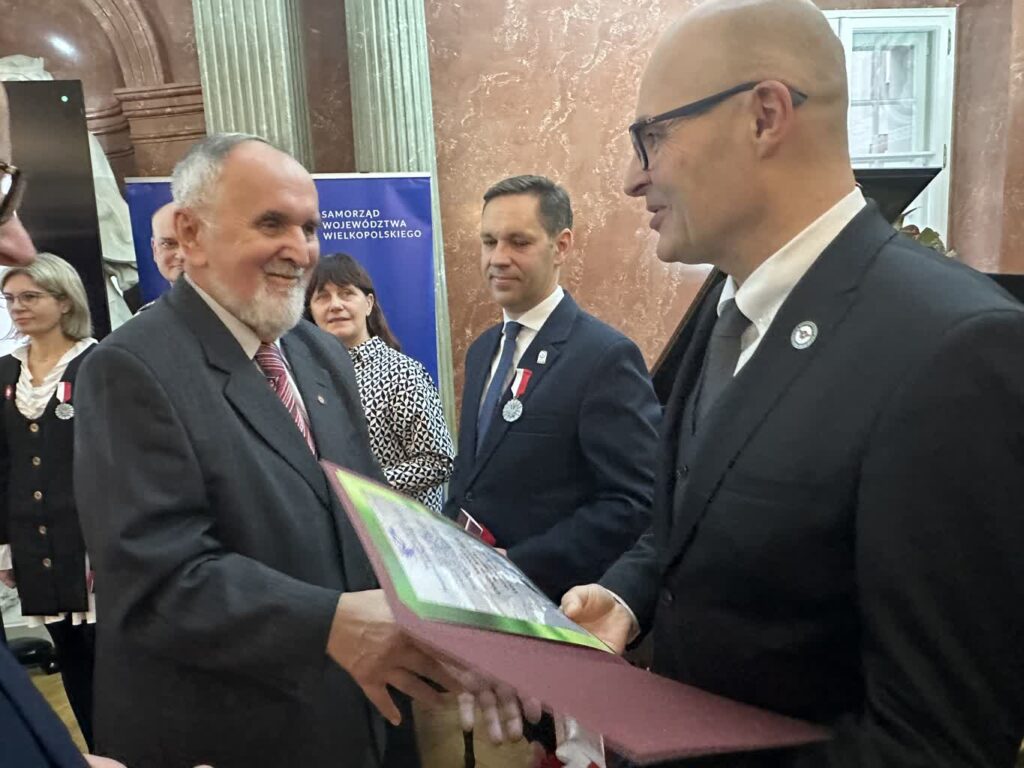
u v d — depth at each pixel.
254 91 3.67
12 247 1.04
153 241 3.32
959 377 0.61
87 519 1.13
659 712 0.62
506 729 0.80
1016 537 0.60
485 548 1.03
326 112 3.98
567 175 4.21
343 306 2.26
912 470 0.62
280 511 1.19
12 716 0.70
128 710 1.19
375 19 3.72
